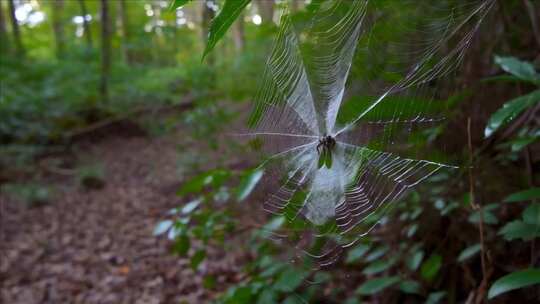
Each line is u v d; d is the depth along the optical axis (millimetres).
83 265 4902
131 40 16016
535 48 2605
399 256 2494
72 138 10062
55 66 12656
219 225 3084
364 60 1456
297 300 2275
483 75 2658
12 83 10594
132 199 6891
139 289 4254
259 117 1401
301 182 1337
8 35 14977
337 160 1269
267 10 4809
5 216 6355
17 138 9102
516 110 1639
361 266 3068
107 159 9156
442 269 2635
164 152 9242
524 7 2615
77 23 16422
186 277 4277
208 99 7234
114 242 5434
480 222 2072
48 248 5379
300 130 1390
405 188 1117
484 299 2100
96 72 13070
